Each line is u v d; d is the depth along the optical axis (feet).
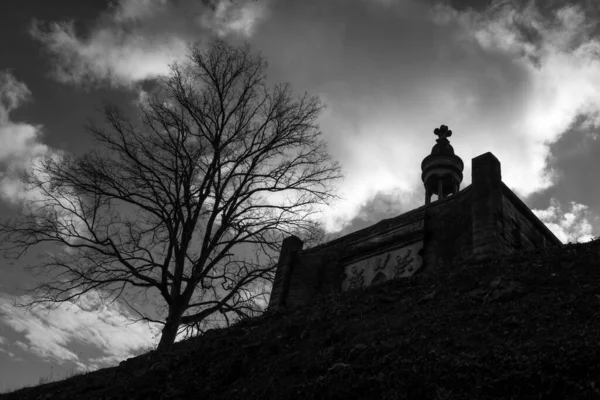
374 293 53.21
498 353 30.96
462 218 64.49
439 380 29.73
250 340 47.06
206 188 77.10
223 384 40.06
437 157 92.07
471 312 39.24
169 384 42.50
